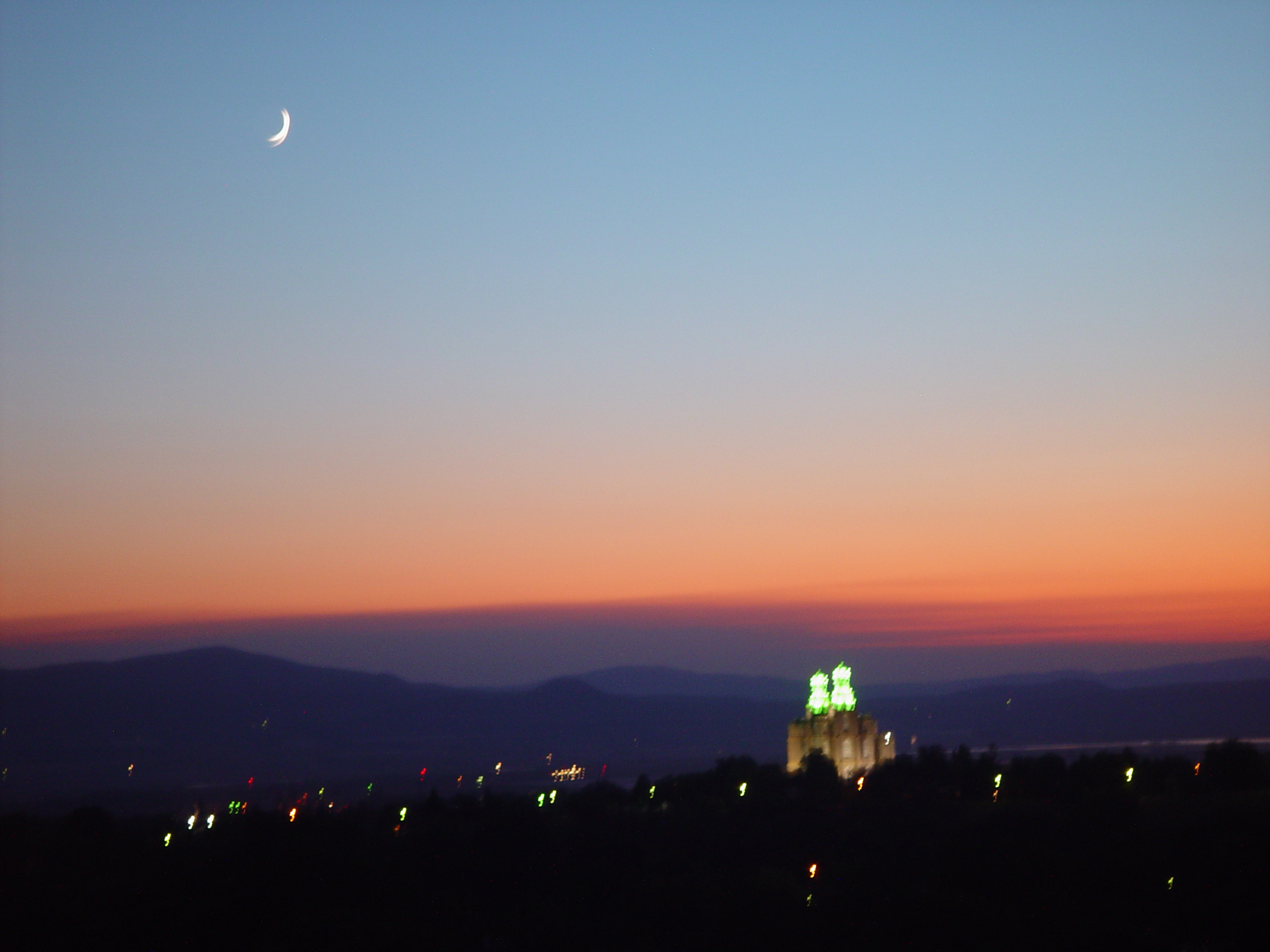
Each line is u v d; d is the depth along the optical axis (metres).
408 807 144.75
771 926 103.38
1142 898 103.25
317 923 104.12
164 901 108.88
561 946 103.19
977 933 99.06
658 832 129.62
